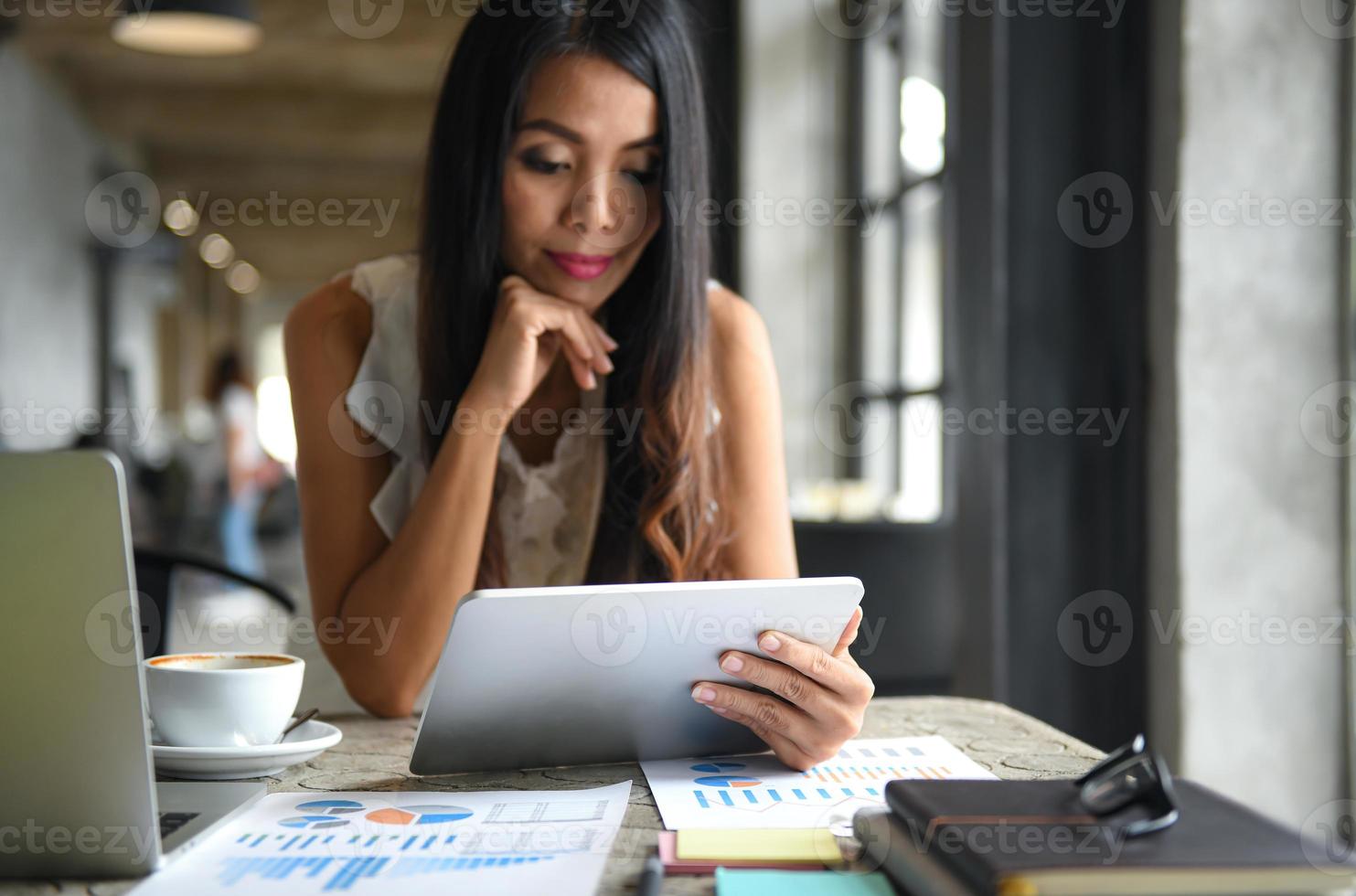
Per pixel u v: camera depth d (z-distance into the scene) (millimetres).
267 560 9391
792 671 846
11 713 614
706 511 1334
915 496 3145
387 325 1357
